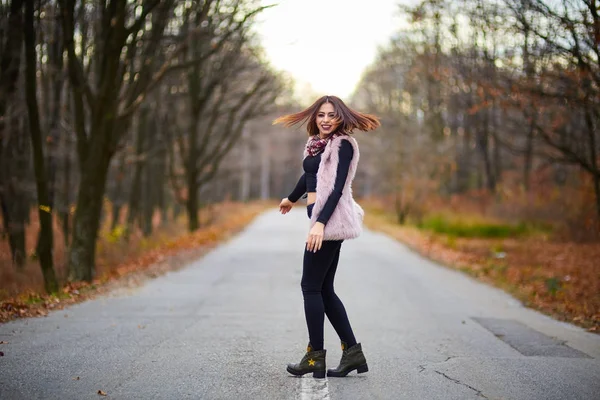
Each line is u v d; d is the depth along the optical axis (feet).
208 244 80.28
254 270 54.54
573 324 31.32
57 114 57.52
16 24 40.06
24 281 43.70
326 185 16.46
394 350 22.71
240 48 80.89
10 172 53.67
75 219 45.37
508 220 102.32
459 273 55.67
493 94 48.52
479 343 24.71
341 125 17.03
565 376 18.76
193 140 101.76
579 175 70.13
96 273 47.44
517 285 46.34
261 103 110.42
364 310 33.94
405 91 124.67
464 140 129.70
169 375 17.93
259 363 19.71
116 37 44.96
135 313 31.12
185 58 75.87
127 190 115.34
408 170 127.54
